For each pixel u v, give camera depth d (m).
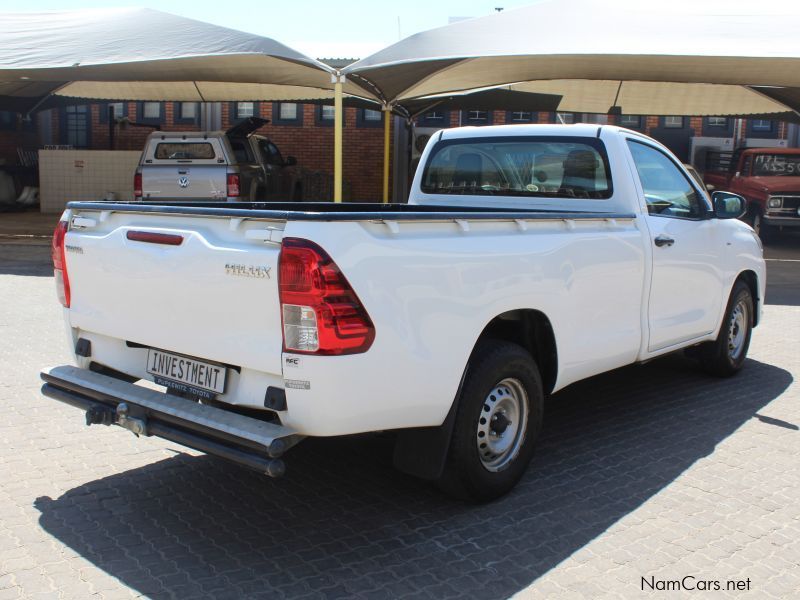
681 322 5.46
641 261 4.91
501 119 22.08
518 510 3.88
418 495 4.05
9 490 3.99
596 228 4.55
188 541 3.50
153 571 3.22
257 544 3.48
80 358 4.02
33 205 21.42
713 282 5.85
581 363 4.47
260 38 11.61
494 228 3.82
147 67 13.09
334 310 3.00
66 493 3.97
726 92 16.31
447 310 3.46
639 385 6.21
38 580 3.13
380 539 3.55
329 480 4.22
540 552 3.45
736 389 6.13
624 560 3.39
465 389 3.66
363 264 3.10
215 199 13.71
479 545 3.50
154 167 13.73
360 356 3.10
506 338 4.29
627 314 4.85
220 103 21.91
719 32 11.58
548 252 4.08
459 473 3.73
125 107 22.16
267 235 3.11
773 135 21.84
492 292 3.70
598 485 4.21
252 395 3.22
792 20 11.96
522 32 11.55
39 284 10.43
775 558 3.45
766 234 16.72
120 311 3.71
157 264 3.46
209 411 3.26
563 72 13.26
